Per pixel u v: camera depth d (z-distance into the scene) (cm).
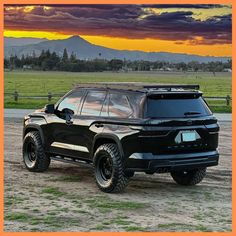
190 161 888
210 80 9712
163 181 1029
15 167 1152
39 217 746
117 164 887
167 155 870
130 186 974
